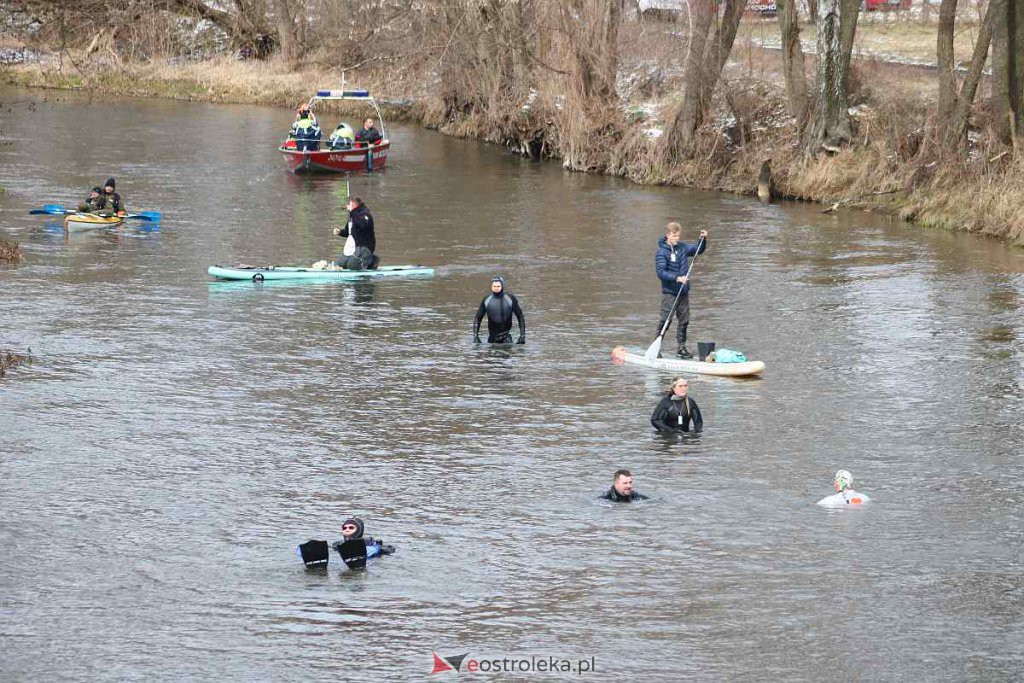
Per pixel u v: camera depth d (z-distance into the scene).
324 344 50.31
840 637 26.30
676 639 26.17
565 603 27.83
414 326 53.59
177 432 39.28
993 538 31.61
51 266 64.44
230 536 31.42
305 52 175.75
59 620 26.81
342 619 26.98
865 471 36.44
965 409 42.44
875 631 26.56
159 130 130.25
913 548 30.92
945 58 85.44
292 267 64.25
